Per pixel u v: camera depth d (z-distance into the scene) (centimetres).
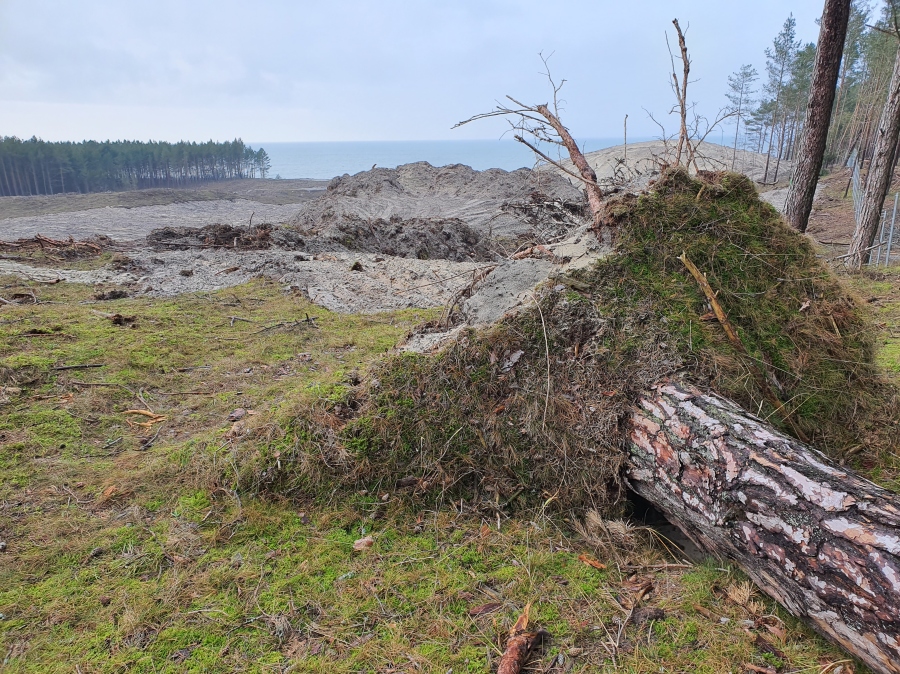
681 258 298
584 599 216
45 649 197
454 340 318
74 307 652
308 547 251
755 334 294
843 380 298
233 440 316
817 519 179
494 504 272
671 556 242
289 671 187
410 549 248
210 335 566
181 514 273
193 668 189
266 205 3669
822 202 1994
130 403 403
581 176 404
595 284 309
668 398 254
